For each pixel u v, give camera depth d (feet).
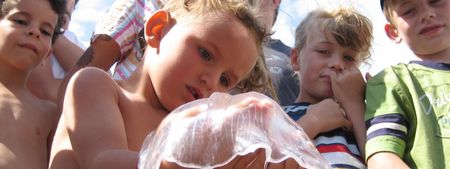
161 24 6.68
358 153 9.20
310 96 10.60
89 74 5.56
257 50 6.74
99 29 9.71
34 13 8.55
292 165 3.85
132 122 6.02
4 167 7.15
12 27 8.41
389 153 8.27
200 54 6.12
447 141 8.45
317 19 10.99
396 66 9.95
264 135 3.83
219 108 4.00
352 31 10.53
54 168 5.64
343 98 9.96
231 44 6.15
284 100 11.15
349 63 10.57
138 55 9.18
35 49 8.50
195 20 6.34
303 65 10.78
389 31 11.03
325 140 9.22
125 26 9.52
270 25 11.85
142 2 9.85
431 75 9.47
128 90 6.40
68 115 5.24
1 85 8.23
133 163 4.25
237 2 6.73
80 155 4.86
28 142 7.69
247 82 8.57
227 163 3.67
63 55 10.73
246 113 3.93
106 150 4.65
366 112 9.25
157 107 6.40
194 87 6.05
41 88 9.50
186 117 3.98
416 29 10.14
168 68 6.14
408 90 9.29
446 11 10.09
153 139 4.09
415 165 8.43
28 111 8.04
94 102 5.26
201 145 3.73
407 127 8.92
